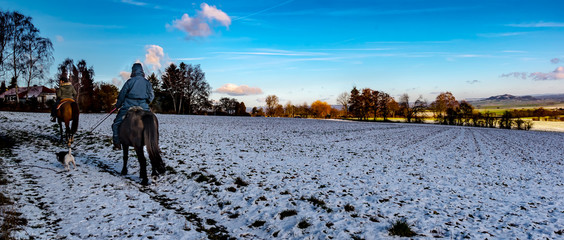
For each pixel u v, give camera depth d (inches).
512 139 1126.4
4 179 269.4
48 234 174.6
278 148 604.7
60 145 499.5
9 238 160.4
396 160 520.1
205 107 2999.5
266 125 1310.3
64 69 1961.1
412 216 234.8
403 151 646.5
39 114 1192.8
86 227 188.2
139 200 247.0
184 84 2824.8
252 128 1104.2
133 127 280.2
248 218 222.7
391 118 3993.6
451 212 250.4
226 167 385.7
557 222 235.1
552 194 332.8
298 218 221.8
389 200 277.0
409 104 3745.1
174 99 2832.2
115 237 177.5
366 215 232.7
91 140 566.9
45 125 781.3
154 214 219.5
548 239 200.4
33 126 740.0
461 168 474.0
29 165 338.3
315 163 452.8
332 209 242.7
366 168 431.2
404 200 280.4
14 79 1627.7
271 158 479.2
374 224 214.2
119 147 319.9
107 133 688.4
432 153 638.5
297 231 199.8
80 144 519.2
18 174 296.4
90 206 223.8
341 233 196.5
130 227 192.5
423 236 197.0
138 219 206.8
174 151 495.5
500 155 656.4
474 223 226.4
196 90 2883.9
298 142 725.3
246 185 305.4
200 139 690.2
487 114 2598.4
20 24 1545.3
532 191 343.9
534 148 837.8
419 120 2807.6
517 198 308.7
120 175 324.8
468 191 328.5
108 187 273.7
